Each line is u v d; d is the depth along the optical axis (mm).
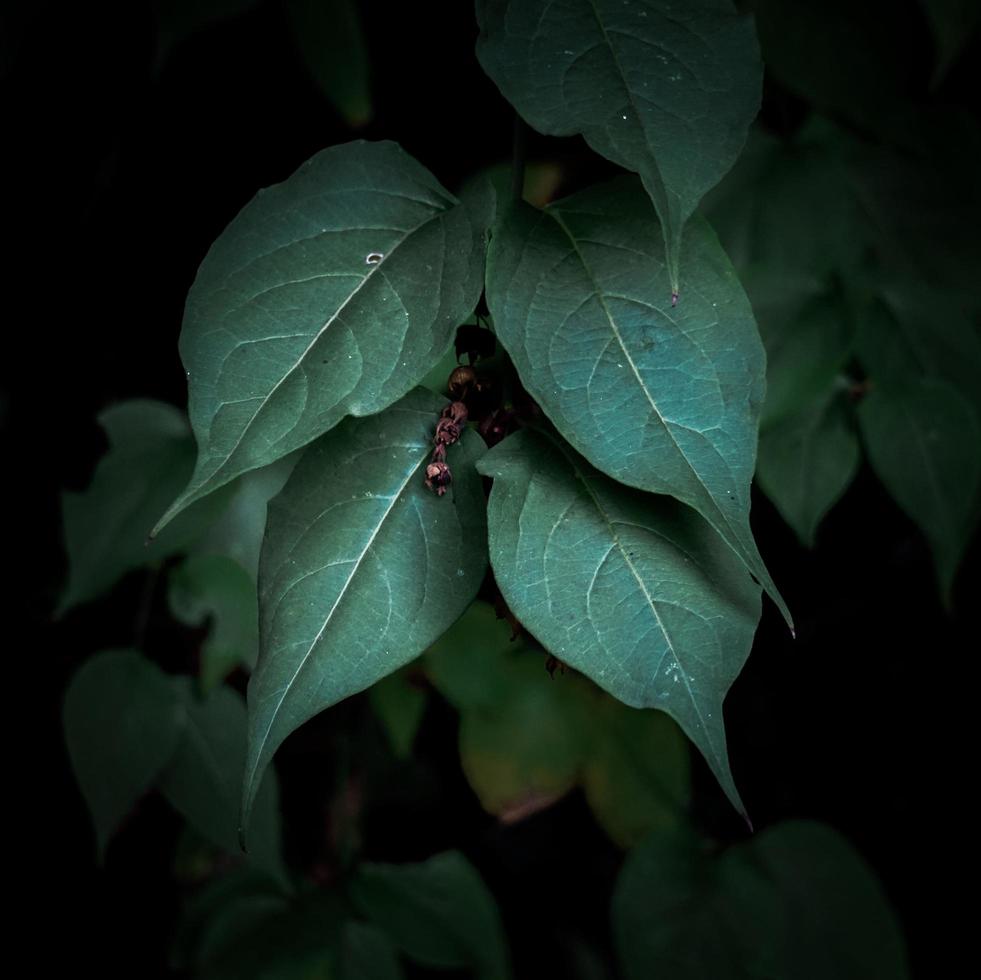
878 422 699
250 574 699
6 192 780
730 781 407
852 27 686
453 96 720
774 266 675
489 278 431
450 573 432
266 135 754
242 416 419
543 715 798
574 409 421
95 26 728
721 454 418
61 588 906
